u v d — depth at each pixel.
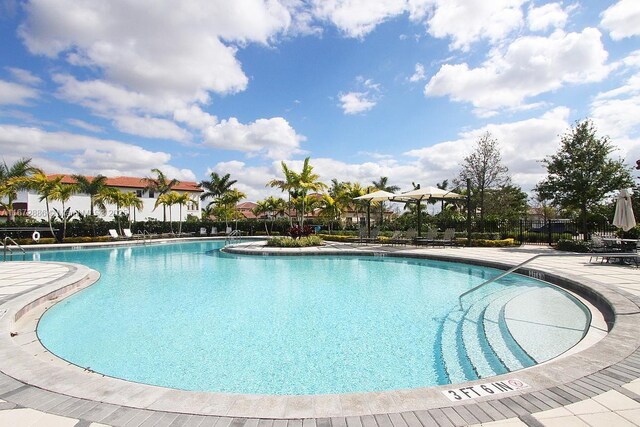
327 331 5.25
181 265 12.81
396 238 18.16
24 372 3.07
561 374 2.90
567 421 2.24
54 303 6.81
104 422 2.30
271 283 9.06
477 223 22.31
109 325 5.59
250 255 15.65
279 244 17.84
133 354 4.44
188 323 5.68
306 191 21.62
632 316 4.55
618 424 2.21
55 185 21.34
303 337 5.01
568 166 16.77
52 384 2.84
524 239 18.09
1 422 2.30
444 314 6.04
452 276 9.88
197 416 2.37
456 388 2.72
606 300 5.45
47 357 4.22
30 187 22.52
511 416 2.31
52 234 21.89
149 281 9.47
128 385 2.84
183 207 44.38
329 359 4.25
